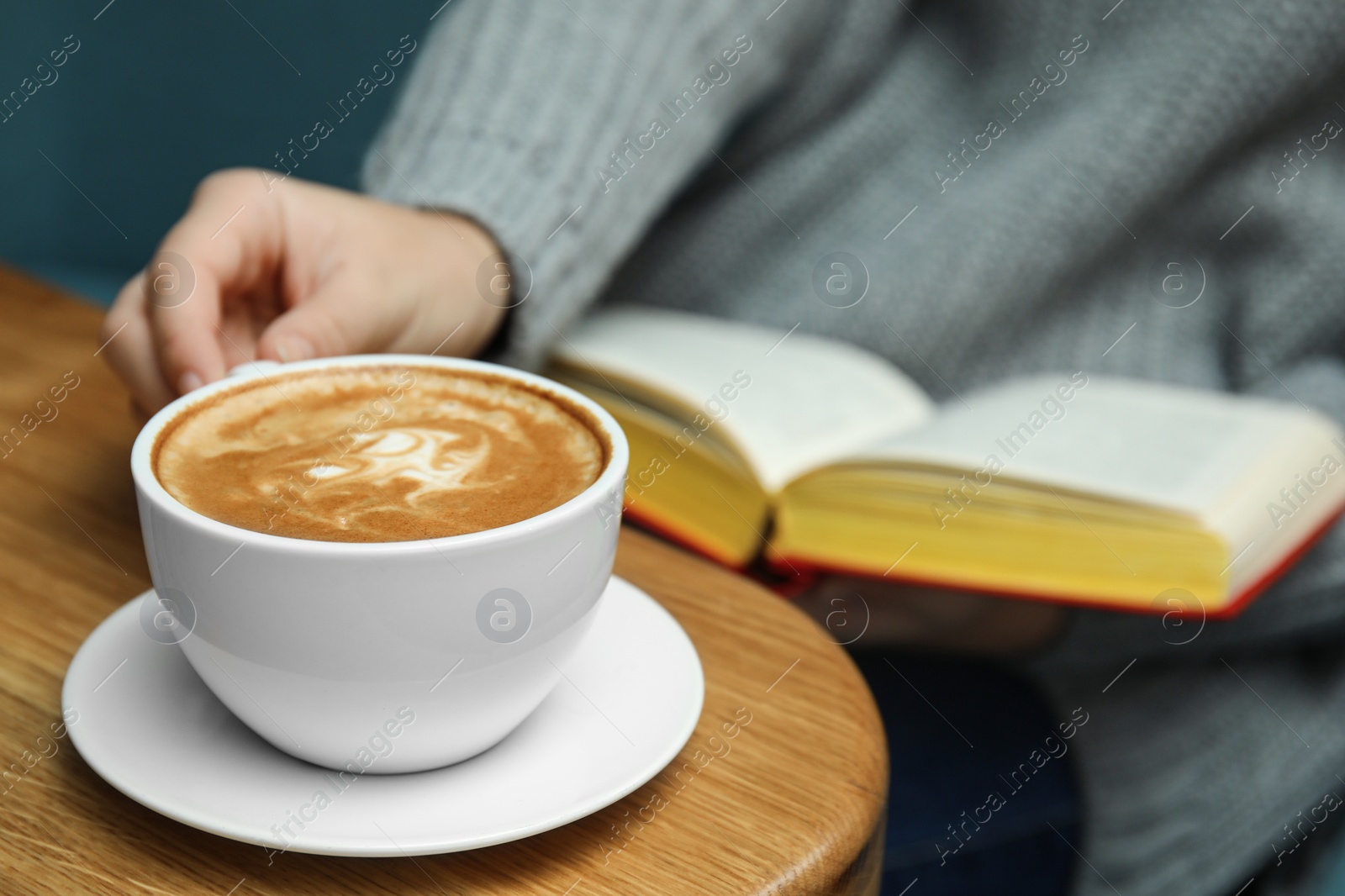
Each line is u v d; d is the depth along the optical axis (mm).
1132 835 915
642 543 657
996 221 1049
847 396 842
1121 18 1055
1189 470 741
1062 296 1081
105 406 707
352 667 531
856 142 1138
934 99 1152
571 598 548
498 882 534
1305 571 871
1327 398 920
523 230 765
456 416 586
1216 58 1000
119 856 533
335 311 664
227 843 539
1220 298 1075
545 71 842
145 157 1771
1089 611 834
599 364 812
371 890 531
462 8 889
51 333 763
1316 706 961
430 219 748
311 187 708
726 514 756
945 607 809
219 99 1750
